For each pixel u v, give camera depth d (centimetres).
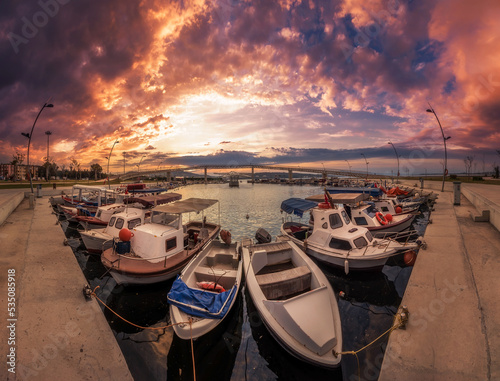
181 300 644
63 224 1978
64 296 686
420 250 953
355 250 977
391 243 1025
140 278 843
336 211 1098
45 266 862
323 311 584
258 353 610
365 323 706
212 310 617
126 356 588
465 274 740
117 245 948
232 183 9719
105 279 1003
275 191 6900
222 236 1088
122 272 836
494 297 615
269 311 621
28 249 1031
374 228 1327
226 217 2553
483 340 493
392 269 1071
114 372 465
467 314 570
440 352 477
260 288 712
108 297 862
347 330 675
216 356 601
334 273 1023
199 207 1064
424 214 2295
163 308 795
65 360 477
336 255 975
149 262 891
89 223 1438
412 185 4331
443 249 948
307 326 544
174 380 528
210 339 633
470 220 1387
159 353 601
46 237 1216
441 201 2248
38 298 665
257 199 4494
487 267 770
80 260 1210
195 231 1329
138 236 965
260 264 913
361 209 1382
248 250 969
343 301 829
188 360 583
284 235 1204
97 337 548
